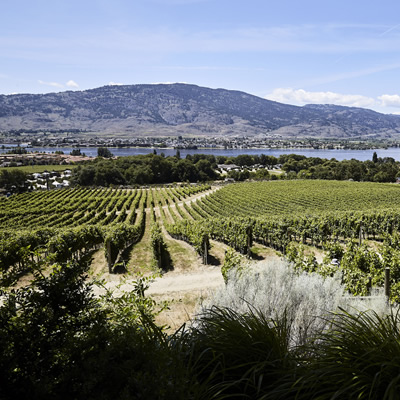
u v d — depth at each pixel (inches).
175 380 80.1
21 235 807.1
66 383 87.8
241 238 885.8
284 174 5418.3
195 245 879.1
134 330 108.0
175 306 468.4
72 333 101.5
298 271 361.1
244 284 227.8
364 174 4571.9
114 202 2728.8
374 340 95.5
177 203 2728.8
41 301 107.9
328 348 98.0
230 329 109.3
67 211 2290.8
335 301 194.1
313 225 1033.5
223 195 2893.7
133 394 80.7
